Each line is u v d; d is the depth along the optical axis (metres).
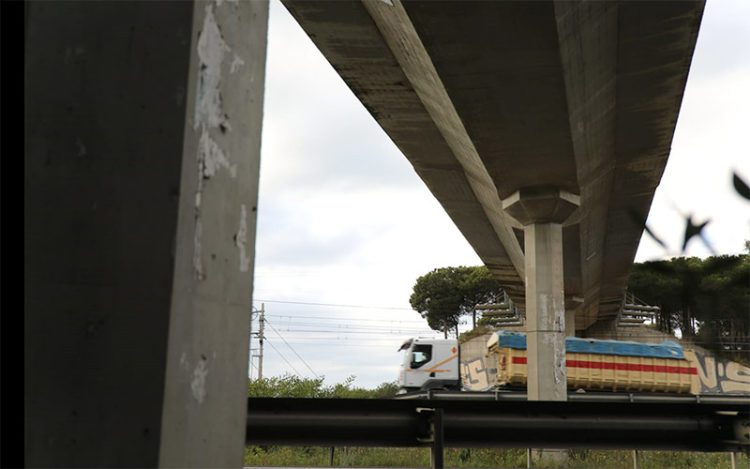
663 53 19.67
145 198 2.99
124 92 3.08
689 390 33.25
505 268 46.75
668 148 26.70
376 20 18.61
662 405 8.05
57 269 3.01
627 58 19.94
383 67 21.09
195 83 3.10
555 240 27.62
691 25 18.33
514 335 32.06
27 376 2.95
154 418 2.82
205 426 3.14
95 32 3.16
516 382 31.64
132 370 2.87
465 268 87.94
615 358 33.38
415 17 15.10
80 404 2.89
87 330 2.94
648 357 33.50
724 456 21.09
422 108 23.61
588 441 7.97
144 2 3.13
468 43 15.92
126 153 3.04
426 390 31.73
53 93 3.15
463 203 33.84
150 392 2.84
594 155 25.33
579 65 17.81
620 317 70.81
